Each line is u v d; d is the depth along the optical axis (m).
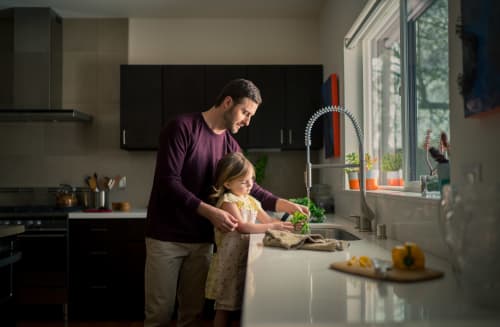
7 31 4.36
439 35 2.02
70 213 3.74
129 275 3.71
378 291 0.97
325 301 0.89
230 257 2.06
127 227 3.73
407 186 2.34
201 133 2.17
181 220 2.16
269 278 1.11
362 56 3.25
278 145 4.05
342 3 3.31
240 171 2.12
